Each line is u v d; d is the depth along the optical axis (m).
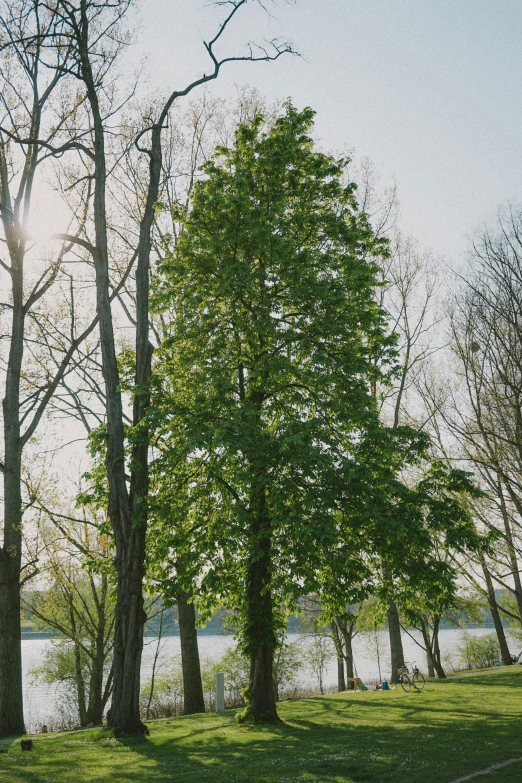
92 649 33.88
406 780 9.82
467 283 25.72
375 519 15.16
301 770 10.87
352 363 17.56
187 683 24.64
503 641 39.41
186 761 12.08
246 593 17.28
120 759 12.52
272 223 18.02
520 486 24.19
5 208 19.61
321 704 21.28
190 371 18.67
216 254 18.36
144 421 16.83
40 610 32.00
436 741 13.22
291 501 15.37
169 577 18.31
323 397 18.23
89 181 25.11
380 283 19.67
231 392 17.06
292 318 19.05
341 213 20.78
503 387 24.67
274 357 17.09
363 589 15.98
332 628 43.44
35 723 35.41
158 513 16.66
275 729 15.80
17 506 20.61
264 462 15.52
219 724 17.52
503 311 24.30
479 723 15.45
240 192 18.00
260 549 15.80
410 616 17.69
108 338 17.80
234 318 18.30
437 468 17.75
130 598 16.06
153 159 19.34
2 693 19.02
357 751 12.41
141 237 18.62
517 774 10.02
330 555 15.46
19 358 21.73
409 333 32.19
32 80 23.34
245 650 16.94
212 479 17.75
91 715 31.12
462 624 43.38
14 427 21.19
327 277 18.97
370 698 22.44
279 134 20.30
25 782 10.37
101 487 18.44
